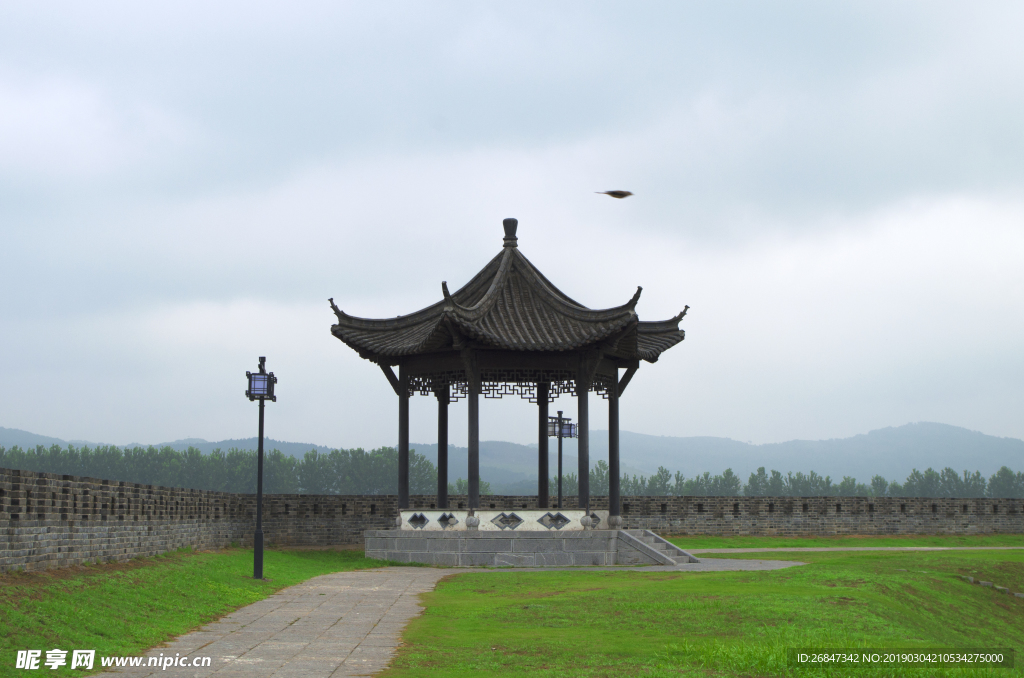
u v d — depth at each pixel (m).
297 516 47.34
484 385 37.69
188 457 158.75
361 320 40.53
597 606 22.89
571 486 157.88
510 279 39.72
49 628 17.14
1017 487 180.88
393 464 157.62
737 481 187.88
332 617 22.02
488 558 36.53
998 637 24.62
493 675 15.56
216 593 25.00
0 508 20.06
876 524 58.22
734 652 16.81
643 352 40.22
